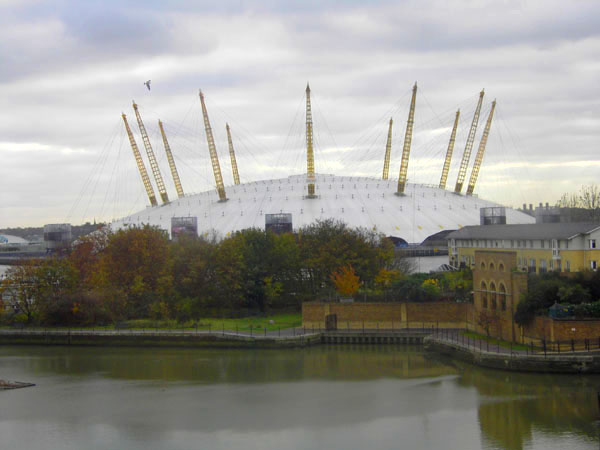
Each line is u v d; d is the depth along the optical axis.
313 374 92.50
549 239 130.25
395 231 199.62
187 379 91.81
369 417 72.94
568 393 78.62
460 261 175.38
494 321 103.12
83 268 153.00
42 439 68.75
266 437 67.69
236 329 120.12
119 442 67.50
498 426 68.69
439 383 85.25
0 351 116.25
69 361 106.19
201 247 140.12
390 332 113.75
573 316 89.81
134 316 133.25
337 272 135.88
